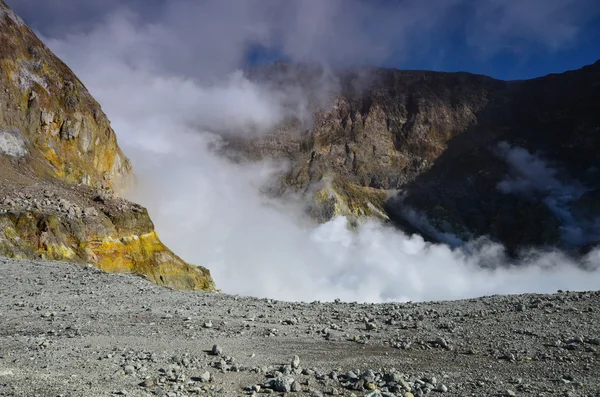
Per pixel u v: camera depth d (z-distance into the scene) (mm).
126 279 21406
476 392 8391
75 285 19656
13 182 42500
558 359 9992
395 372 9188
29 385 8016
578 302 14664
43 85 59219
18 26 60562
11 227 35438
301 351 11141
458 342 11562
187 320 14359
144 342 11766
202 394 8219
